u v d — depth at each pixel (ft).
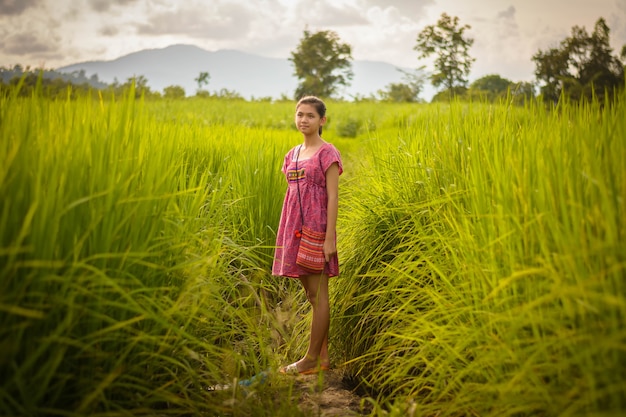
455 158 11.75
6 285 5.97
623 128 7.32
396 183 13.65
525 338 7.14
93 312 6.71
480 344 7.94
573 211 6.68
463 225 9.28
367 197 14.12
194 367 8.87
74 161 7.23
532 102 10.98
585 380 6.03
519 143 9.48
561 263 6.69
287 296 14.51
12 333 6.12
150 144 9.13
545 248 6.84
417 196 12.57
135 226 7.69
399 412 8.33
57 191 6.91
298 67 279.49
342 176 24.53
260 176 17.37
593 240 6.30
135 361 7.69
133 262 7.29
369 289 11.85
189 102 128.06
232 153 21.27
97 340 6.73
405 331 9.44
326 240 10.98
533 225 7.43
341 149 52.95
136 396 7.48
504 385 6.88
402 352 10.45
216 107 119.75
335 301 12.43
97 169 7.36
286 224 11.29
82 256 7.01
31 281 6.32
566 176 7.22
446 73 135.44
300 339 12.30
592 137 7.64
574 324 6.29
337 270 11.23
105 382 6.50
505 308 7.58
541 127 9.02
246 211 16.92
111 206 7.29
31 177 6.72
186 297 8.55
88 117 8.22
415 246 10.86
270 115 107.86
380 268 11.80
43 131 7.55
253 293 13.03
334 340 12.16
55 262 6.23
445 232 10.02
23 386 6.07
